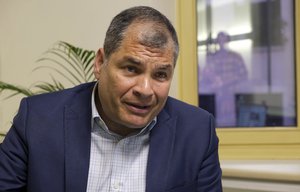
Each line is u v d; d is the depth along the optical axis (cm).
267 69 170
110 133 98
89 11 181
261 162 155
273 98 170
